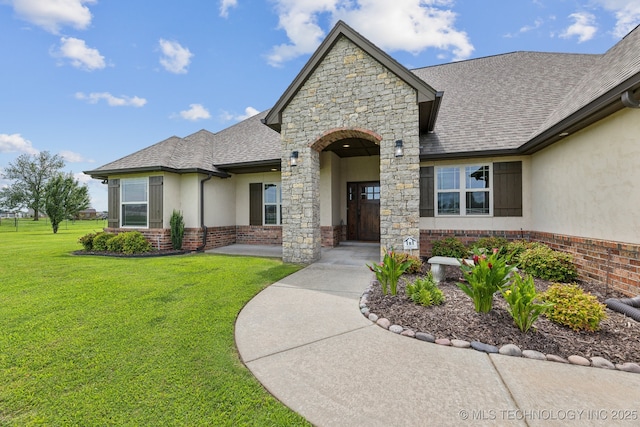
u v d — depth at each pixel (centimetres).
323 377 281
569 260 607
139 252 1021
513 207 871
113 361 308
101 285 606
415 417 227
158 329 388
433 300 457
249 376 282
